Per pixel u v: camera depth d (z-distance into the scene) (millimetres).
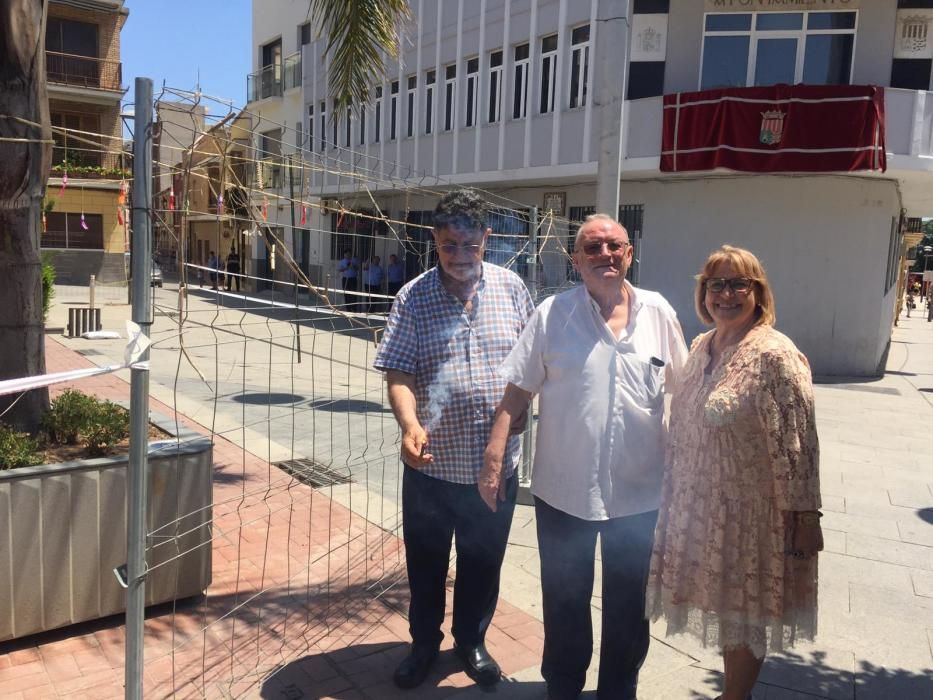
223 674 2932
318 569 3934
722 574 2404
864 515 5289
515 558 4250
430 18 17391
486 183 16359
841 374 12945
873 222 12648
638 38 13664
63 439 3502
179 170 2354
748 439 2369
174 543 3301
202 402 8094
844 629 3576
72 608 3082
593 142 13766
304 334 13000
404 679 2908
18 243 3455
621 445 2602
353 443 6715
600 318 2609
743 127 12156
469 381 2816
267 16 25734
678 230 13742
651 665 3199
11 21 3182
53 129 2293
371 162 18656
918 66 12805
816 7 12945
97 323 13109
